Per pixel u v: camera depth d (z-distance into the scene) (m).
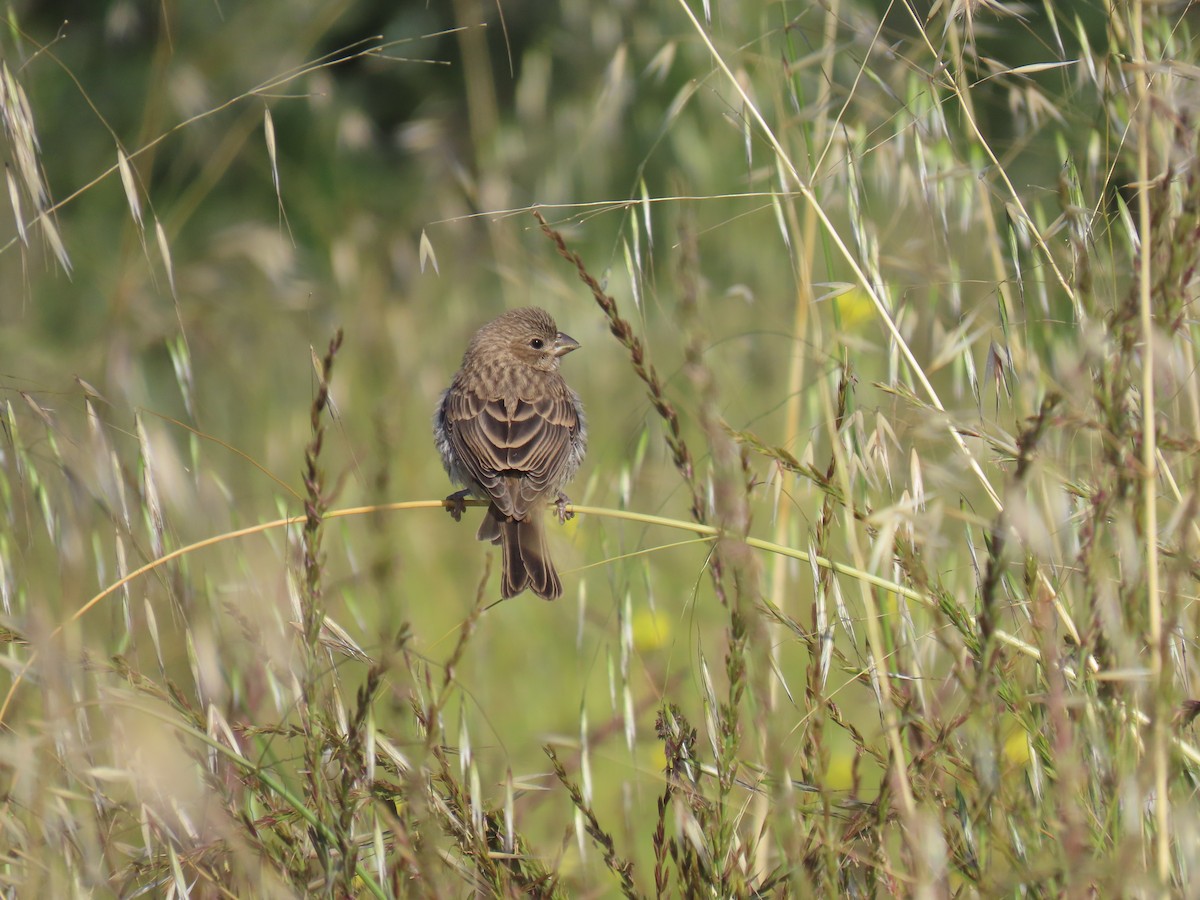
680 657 9.48
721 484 4.72
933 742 5.32
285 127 22.89
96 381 9.46
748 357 12.30
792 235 7.23
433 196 19.39
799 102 7.32
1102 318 5.59
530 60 17.95
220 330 16.30
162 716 5.38
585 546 8.07
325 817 5.17
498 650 10.94
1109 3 6.05
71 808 5.98
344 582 7.39
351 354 15.27
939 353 6.73
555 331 11.34
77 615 6.07
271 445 13.42
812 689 5.43
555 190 16.22
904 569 6.01
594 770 8.84
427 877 4.88
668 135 17.12
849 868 5.37
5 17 8.42
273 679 6.30
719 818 5.19
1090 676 4.91
